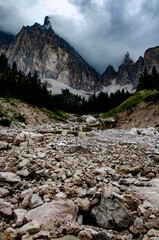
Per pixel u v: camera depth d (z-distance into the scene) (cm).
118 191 504
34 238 286
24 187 474
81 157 884
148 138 2075
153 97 5516
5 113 4512
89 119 5269
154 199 443
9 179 477
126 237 324
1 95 6406
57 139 1427
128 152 1125
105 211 395
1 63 14350
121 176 652
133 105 5916
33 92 8512
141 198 458
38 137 1359
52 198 420
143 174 721
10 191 443
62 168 659
